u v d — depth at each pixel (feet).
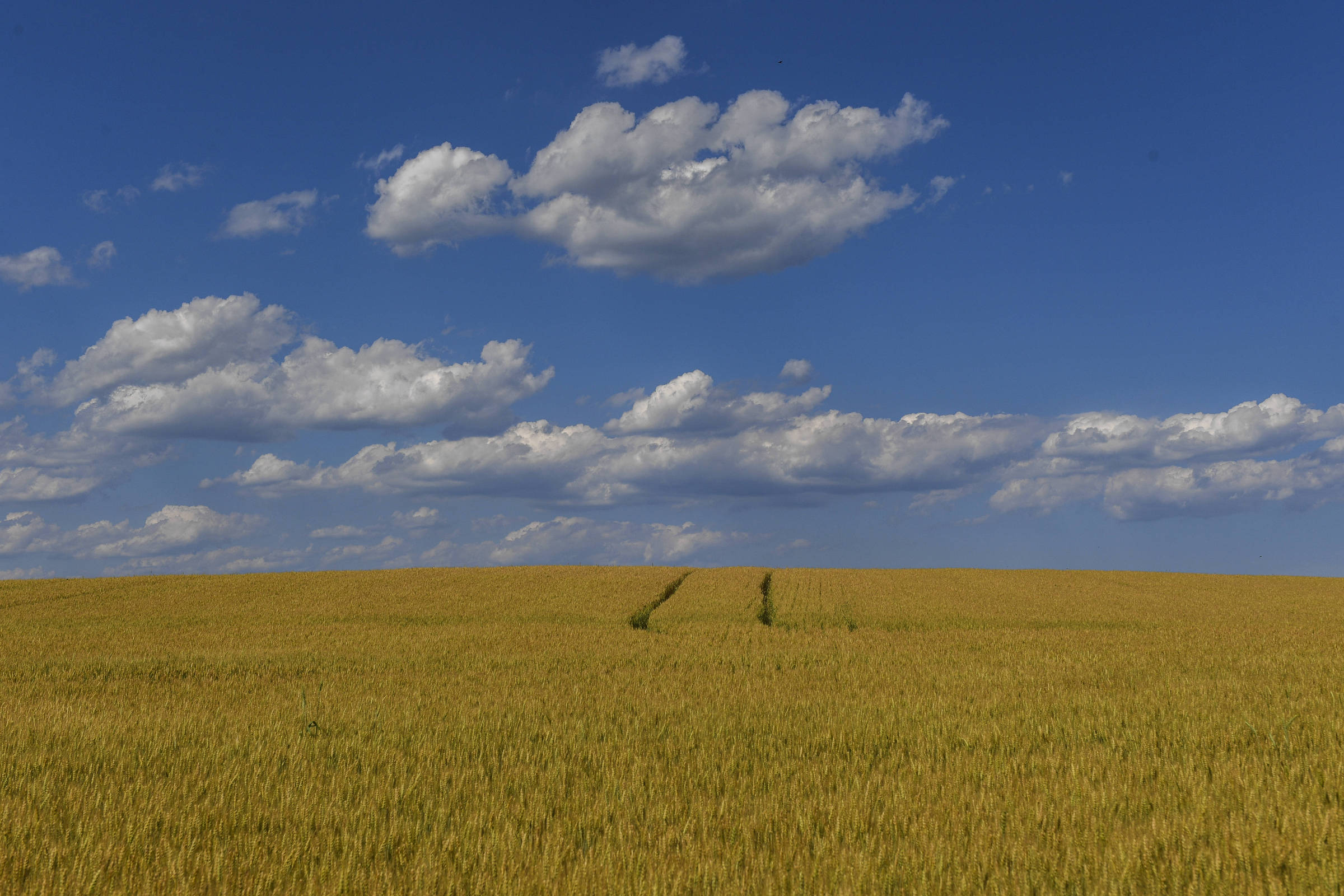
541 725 40.42
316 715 43.52
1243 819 23.06
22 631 103.91
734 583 163.53
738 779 29.99
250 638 93.04
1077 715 41.55
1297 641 85.30
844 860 20.35
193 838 23.06
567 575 182.50
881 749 34.94
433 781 29.48
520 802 26.50
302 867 20.89
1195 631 97.55
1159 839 21.52
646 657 72.95
